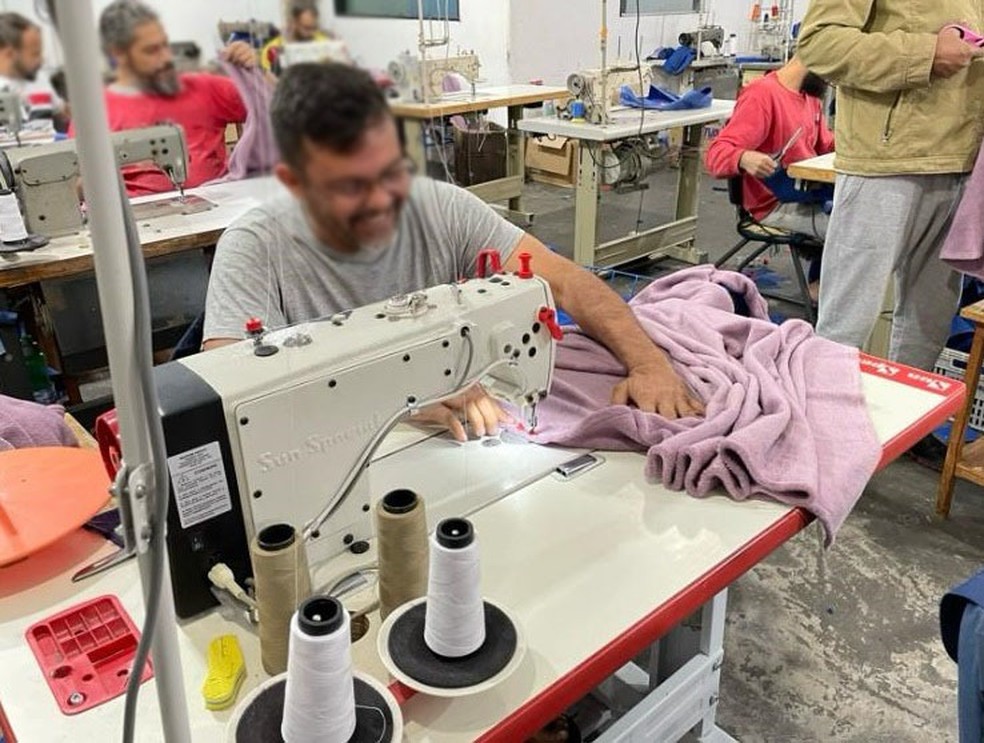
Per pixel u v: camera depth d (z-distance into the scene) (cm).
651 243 459
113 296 54
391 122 54
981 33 231
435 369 112
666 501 117
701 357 146
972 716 101
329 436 102
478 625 83
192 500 92
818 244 362
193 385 92
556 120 422
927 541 241
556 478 122
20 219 230
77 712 84
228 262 135
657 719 139
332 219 56
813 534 244
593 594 99
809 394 140
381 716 77
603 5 396
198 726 82
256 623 94
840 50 228
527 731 84
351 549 109
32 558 107
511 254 156
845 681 195
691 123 429
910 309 261
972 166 232
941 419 143
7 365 245
